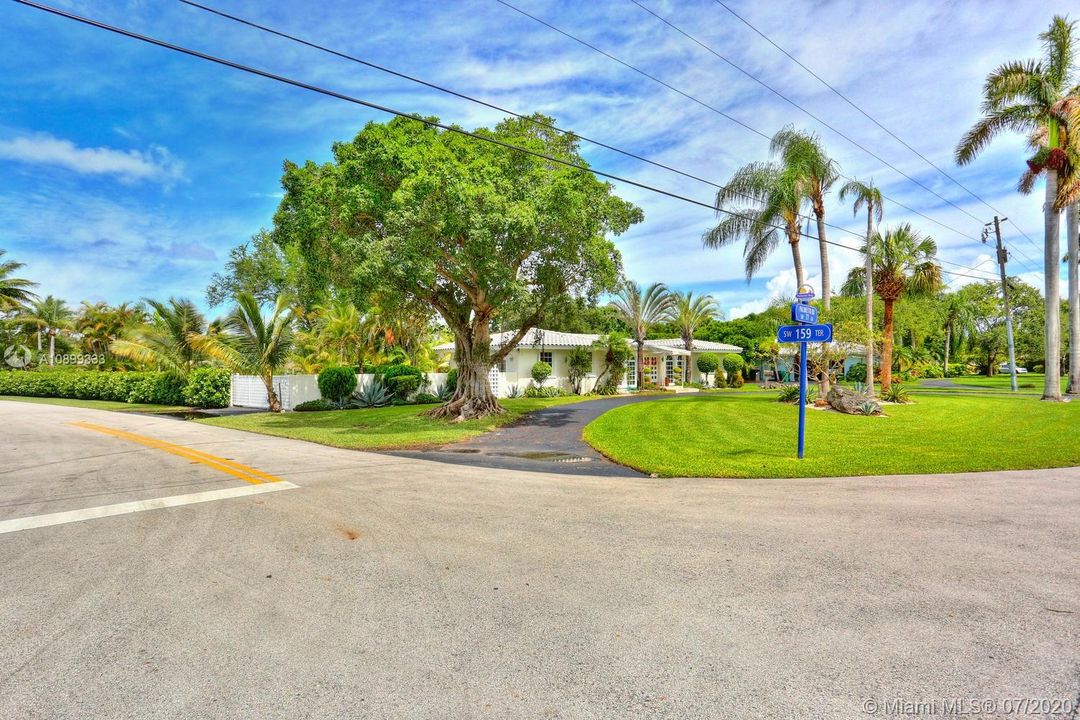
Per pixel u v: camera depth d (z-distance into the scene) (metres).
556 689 2.82
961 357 59.06
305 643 3.30
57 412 22.22
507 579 4.25
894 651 3.14
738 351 41.34
